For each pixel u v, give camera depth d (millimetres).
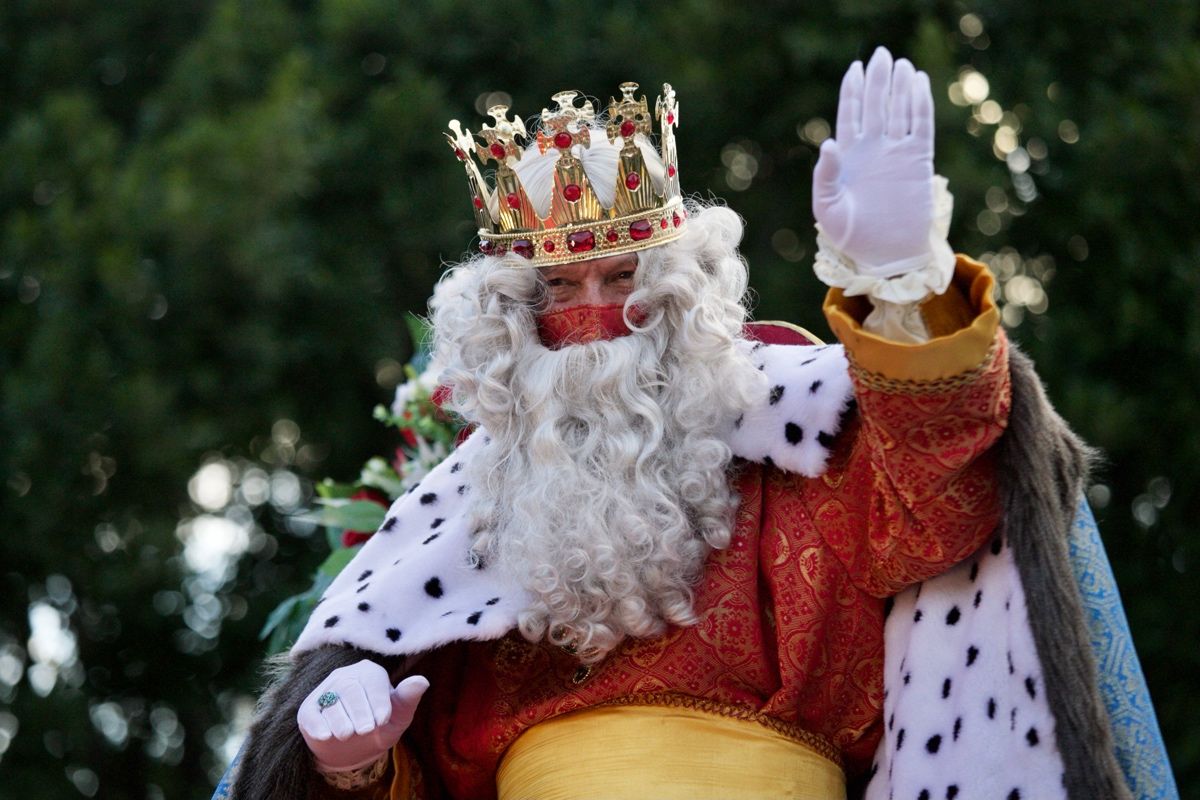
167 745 18625
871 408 4320
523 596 4922
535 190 5109
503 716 4988
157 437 16000
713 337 4945
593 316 5059
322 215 16609
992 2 15422
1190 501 15102
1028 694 4441
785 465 4805
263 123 15930
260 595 18281
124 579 16812
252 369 16344
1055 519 4391
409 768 5148
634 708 4781
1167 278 15055
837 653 4855
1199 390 14984
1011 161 15234
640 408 4906
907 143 4086
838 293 4250
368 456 17312
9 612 17812
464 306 5199
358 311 16578
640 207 5031
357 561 5195
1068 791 4320
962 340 4156
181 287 16000
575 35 16422
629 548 4789
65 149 16625
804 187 16359
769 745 4754
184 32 18453
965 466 4395
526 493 4941
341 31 16781
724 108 16000
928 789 4582
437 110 16359
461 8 16625
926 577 4707
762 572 4891
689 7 15992
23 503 16188
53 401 15820
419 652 4922
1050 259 15461
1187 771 14547
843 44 15461
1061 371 15023
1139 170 14883
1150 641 14805
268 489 17922
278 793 4824
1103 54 15430
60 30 18062
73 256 15930
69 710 17766
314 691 4773
